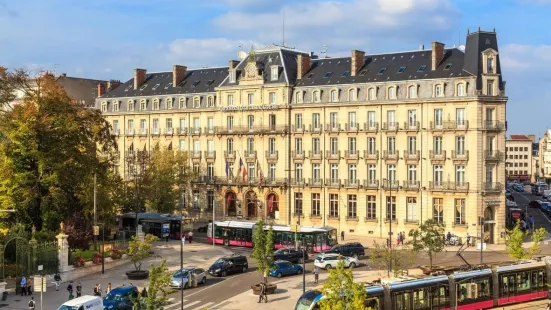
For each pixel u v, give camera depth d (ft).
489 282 177.37
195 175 351.25
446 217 291.79
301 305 151.23
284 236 274.16
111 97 407.23
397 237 288.92
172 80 392.88
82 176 256.93
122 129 399.65
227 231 293.23
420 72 301.43
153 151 348.38
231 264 225.76
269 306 178.50
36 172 246.68
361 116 313.53
